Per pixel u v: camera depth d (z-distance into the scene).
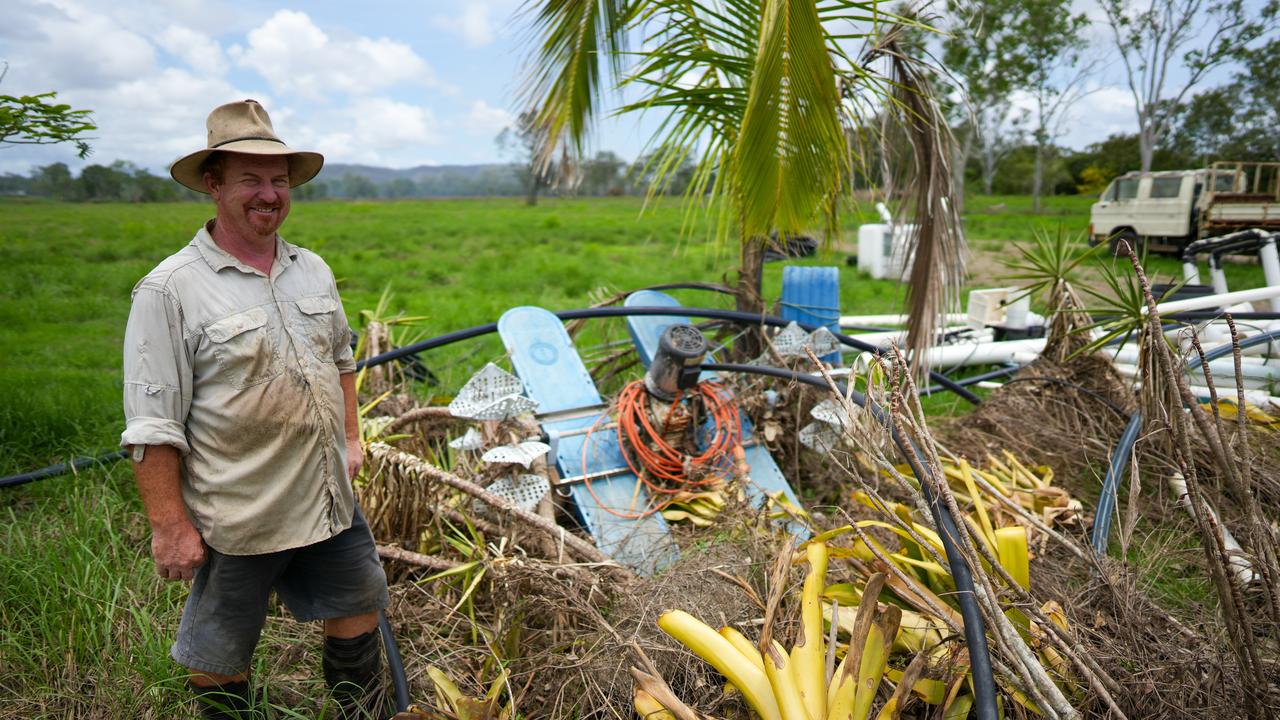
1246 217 13.41
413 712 2.12
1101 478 3.75
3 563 2.99
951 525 1.95
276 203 1.98
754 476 3.73
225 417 1.94
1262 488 3.30
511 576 2.57
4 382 5.43
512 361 4.05
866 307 9.66
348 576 2.23
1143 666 2.12
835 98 3.33
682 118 4.20
